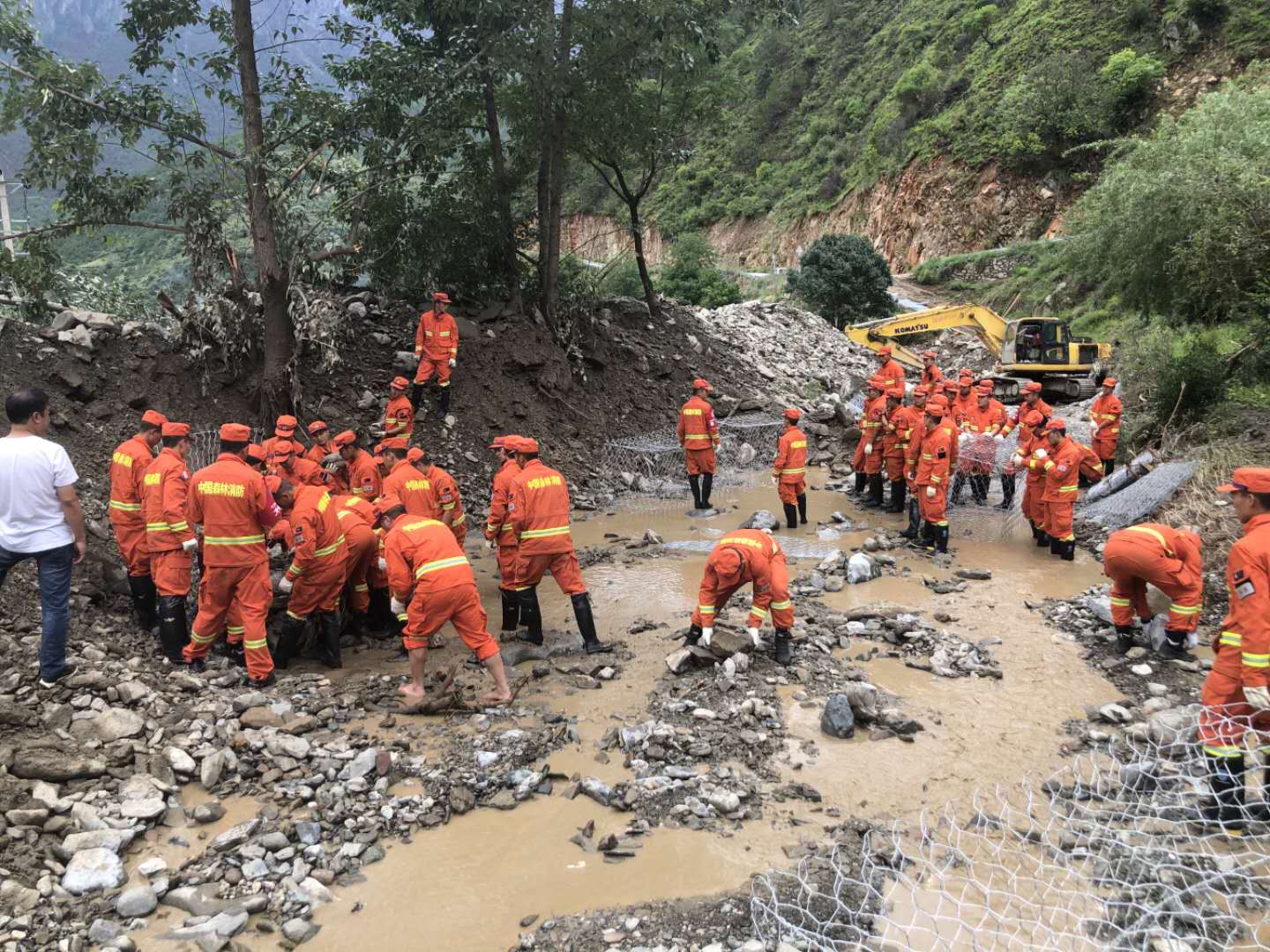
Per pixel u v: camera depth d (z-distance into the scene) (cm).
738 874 439
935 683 666
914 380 2448
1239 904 411
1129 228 1498
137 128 1099
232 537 630
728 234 6112
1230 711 483
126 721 541
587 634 728
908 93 4841
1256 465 1026
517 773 535
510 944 393
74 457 909
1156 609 748
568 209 5678
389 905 422
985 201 4141
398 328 1432
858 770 538
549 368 1500
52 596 555
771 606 685
